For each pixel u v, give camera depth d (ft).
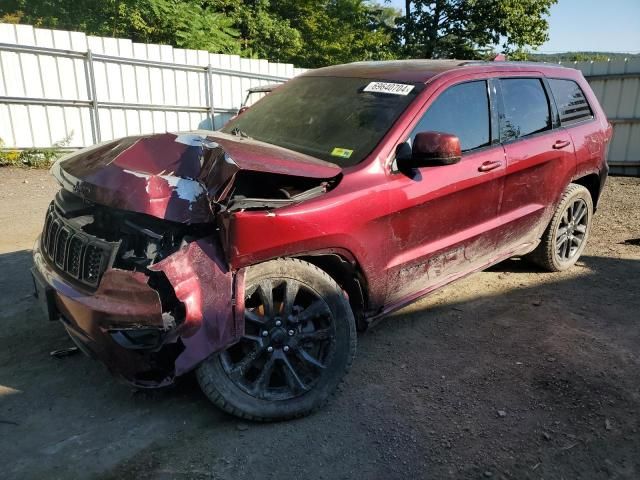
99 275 8.31
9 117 31.68
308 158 10.00
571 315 14.12
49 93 32.73
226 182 8.39
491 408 10.03
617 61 38.91
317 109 12.45
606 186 34.96
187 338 8.01
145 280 7.81
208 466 8.29
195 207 8.18
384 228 10.44
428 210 11.30
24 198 25.14
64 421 9.21
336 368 9.71
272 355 9.23
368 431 9.26
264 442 8.87
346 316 9.75
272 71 43.83
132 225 8.52
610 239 21.58
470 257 13.10
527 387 10.75
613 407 10.17
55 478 7.91
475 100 12.85
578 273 17.28
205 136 9.66
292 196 9.19
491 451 8.89
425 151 10.32
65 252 9.09
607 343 12.64
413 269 11.45
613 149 40.24
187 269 8.05
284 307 9.23
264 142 11.62
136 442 8.75
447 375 11.11
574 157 15.69
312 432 9.16
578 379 11.06
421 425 9.48
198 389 10.30
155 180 8.11
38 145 33.01
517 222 14.15
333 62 80.53
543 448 9.02
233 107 41.88
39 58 31.94
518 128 14.06
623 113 39.42
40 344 11.67
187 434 9.00
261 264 8.93
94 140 35.01
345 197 9.64
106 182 8.37
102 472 8.07
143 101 36.81
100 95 34.76
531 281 16.49
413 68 12.93
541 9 76.89
